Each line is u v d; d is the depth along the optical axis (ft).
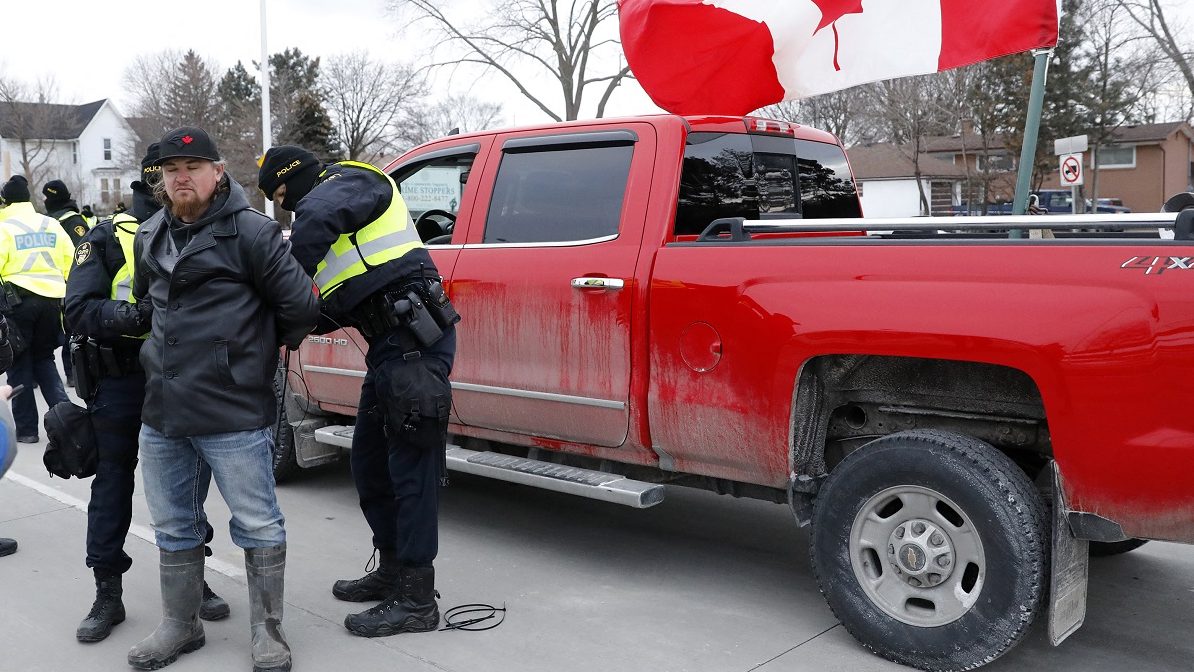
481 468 14.85
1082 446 9.80
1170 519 9.48
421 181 17.10
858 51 16.24
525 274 14.38
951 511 10.84
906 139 109.09
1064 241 10.12
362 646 11.82
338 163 11.91
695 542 16.14
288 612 12.92
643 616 12.82
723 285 12.26
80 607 13.12
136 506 17.95
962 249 10.67
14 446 12.55
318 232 11.10
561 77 94.53
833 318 11.27
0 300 14.88
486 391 15.03
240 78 200.23
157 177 11.68
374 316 11.69
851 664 11.25
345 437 16.93
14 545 15.37
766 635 12.16
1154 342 9.35
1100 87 97.91
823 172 16.79
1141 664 11.37
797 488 11.98
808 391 11.99
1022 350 10.03
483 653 11.62
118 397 11.89
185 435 10.44
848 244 11.44
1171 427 9.34
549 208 14.65
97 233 11.85
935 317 10.58
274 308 10.77
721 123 14.38
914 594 10.93
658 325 12.89
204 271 10.30
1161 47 79.71
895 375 11.84
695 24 16.70
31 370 22.91
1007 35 15.07
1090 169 151.74
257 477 10.84
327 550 15.56
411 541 12.03
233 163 140.26
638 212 13.51
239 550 15.40
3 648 11.80
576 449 14.46
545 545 15.93
